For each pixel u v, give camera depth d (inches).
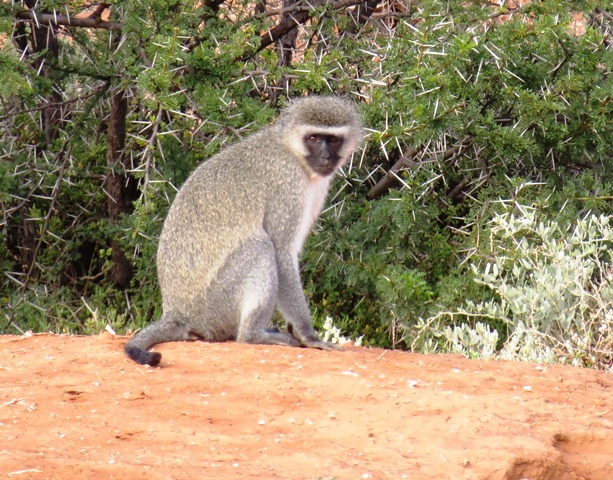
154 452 277.3
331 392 332.2
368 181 651.5
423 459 278.8
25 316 623.8
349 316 634.2
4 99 657.0
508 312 524.7
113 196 663.1
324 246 609.6
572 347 451.8
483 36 555.8
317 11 636.7
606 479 293.1
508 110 595.8
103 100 668.7
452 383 351.9
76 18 612.4
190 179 454.0
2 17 577.3
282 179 443.5
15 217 656.4
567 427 308.2
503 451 283.4
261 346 392.5
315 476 263.0
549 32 554.9
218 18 637.3
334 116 447.2
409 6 663.1
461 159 605.6
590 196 581.0
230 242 434.0
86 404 320.2
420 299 557.3
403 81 533.6
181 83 582.2
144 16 589.6
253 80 585.6
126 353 370.0
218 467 266.4
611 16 634.8
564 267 485.1
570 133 586.2
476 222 573.9
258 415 311.9
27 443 282.8
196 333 436.5
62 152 671.8
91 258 701.3
